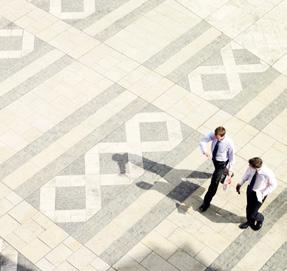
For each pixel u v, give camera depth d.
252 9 16.36
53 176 12.64
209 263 11.27
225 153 11.31
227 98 14.15
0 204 12.16
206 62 14.97
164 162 12.88
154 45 15.36
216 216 11.97
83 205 12.14
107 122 13.62
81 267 11.21
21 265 11.22
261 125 13.60
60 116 13.74
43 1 16.47
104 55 15.10
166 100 14.09
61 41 15.43
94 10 16.23
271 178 10.80
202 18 16.08
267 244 11.55
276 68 14.88
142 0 16.53
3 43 15.35
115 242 11.57
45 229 11.77
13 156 13.00
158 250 11.45
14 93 14.23
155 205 12.14
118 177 12.61
